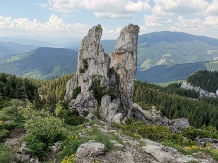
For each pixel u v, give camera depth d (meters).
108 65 73.56
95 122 34.94
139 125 35.62
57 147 21.03
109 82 71.75
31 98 67.88
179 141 29.44
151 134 30.16
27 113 30.55
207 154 21.42
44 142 21.70
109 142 20.22
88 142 19.97
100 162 16.94
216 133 45.00
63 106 58.94
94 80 68.56
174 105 145.62
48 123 22.84
